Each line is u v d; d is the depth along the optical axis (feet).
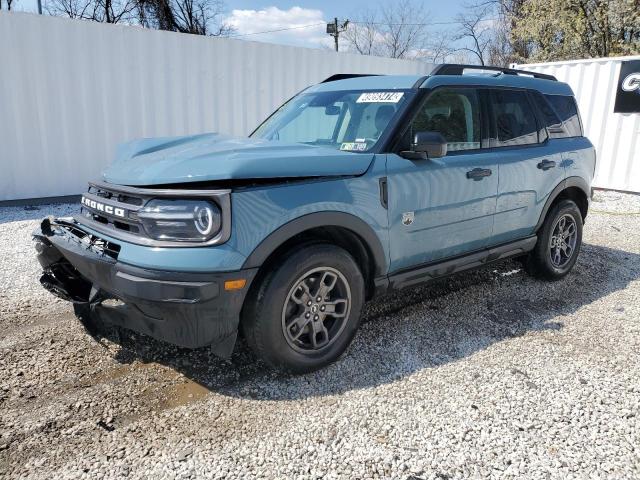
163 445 8.20
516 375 10.52
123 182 9.82
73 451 8.02
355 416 9.02
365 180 10.43
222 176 8.71
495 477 7.63
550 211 15.70
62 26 24.20
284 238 9.24
